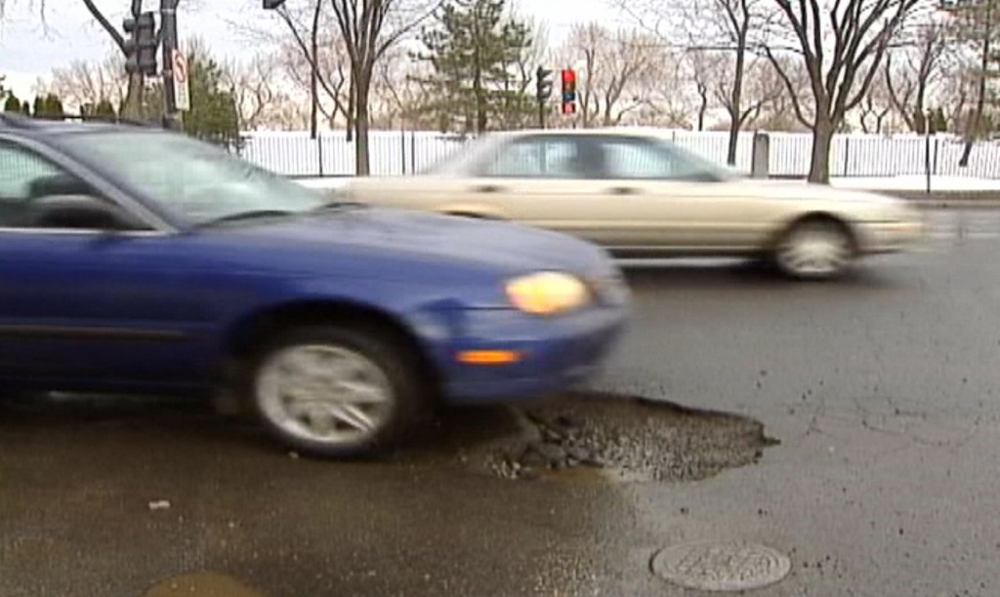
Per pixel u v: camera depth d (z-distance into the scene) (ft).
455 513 11.29
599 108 154.81
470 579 9.75
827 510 11.35
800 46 77.61
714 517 11.18
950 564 10.00
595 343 13.37
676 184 26.71
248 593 9.46
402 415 12.75
